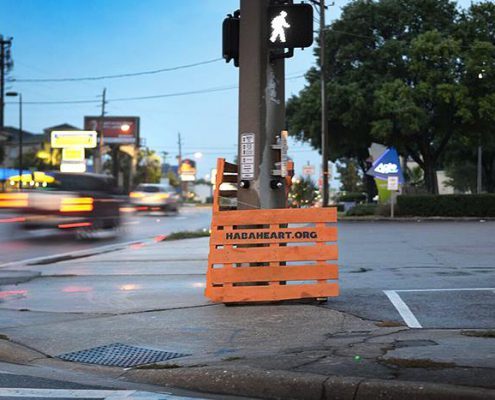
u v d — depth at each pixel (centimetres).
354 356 580
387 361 555
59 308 904
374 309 813
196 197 11381
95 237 2217
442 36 3681
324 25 3450
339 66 4088
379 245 1716
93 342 701
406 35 3925
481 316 763
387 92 3591
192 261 1480
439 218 2992
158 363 606
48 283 1159
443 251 1529
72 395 530
